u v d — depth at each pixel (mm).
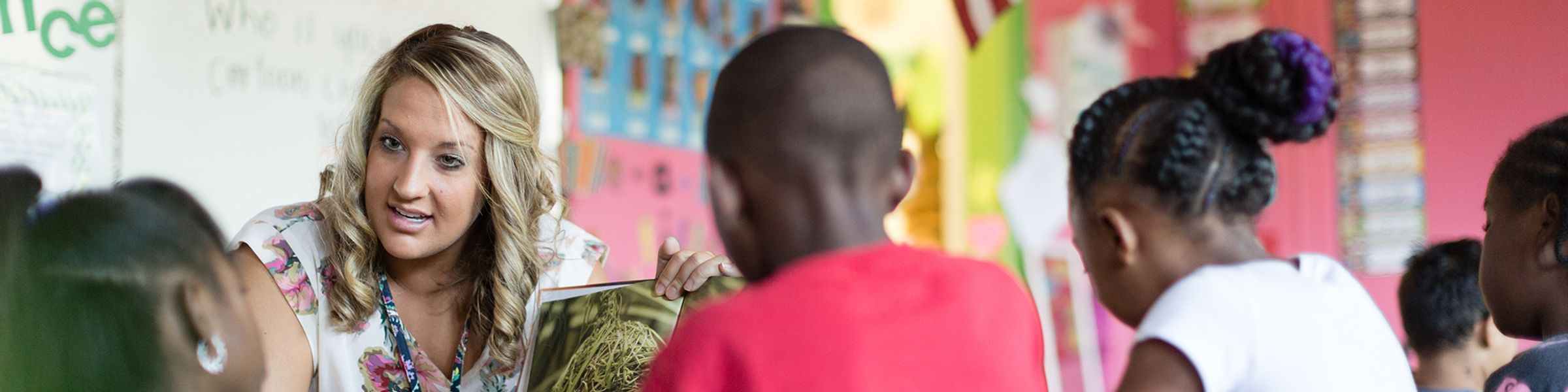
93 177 2111
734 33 3949
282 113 2520
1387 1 4879
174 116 2285
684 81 3738
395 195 1416
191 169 2309
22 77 2000
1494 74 4809
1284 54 961
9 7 1996
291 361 1477
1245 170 999
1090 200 1033
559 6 3234
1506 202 1310
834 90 880
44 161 2021
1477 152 4809
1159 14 5254
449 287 1562
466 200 1449
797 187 881
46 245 1349
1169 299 966
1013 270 5062
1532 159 1276
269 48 2486
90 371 1343
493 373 1555
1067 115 5297
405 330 1519
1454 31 4852
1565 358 1164
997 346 867
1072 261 5105
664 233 3662
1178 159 977
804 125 874
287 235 1512
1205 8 5184
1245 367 933
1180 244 1000
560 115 3223
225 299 1444
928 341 836
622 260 3463
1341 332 985
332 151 2457
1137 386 936
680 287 1297
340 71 2658
